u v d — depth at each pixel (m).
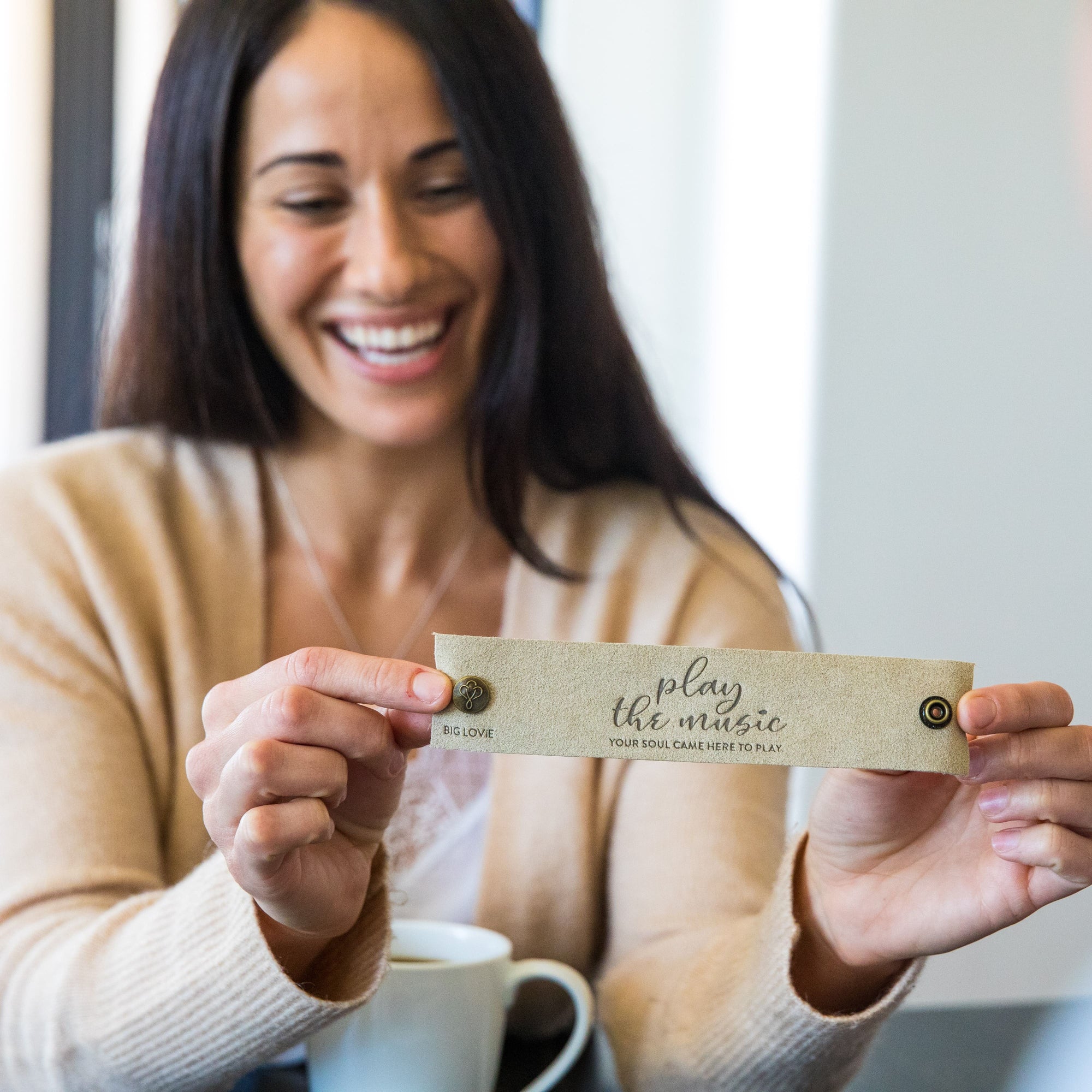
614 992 0.90
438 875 1.04
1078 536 2.07
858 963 0.68
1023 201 2.09
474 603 1.13
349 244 0.95
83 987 0.71
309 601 1.09
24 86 2.05
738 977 0.75
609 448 1.13
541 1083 0.76
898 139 2.16
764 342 2.32
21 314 2.08
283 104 0.92
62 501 1.01
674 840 0.98
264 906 0.60
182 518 1.06
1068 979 1.99
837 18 2.15
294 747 0.57
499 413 1.05
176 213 0.99
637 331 1.93
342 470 1.08
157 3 2.09
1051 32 2.05
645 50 2.44
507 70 0.95
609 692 0.56
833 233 2.20
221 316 1.02
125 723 0.96
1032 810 0.60
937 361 2.15
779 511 2.28
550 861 1.02
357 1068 0.70
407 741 0.60
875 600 2.19
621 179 2.46
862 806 0.65
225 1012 0.65
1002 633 2.13
